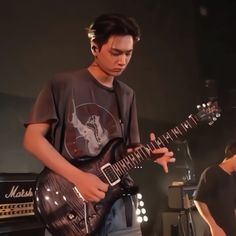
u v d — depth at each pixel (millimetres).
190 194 3582
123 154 1428
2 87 2703
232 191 2498
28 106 2859
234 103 4574
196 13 4855
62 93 1376
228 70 4688
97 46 1378
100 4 3588
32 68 2924
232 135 4523
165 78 4277
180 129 1522
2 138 2658
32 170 2812
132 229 1396
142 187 3674
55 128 1371
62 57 3170
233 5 4727
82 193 1268
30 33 2941
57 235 1327
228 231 2428
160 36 4285
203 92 4707
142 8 4082
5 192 1893
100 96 1431
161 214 3732
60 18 3197
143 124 3926
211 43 4816
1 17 2750
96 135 1391
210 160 4512
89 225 1319
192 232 3441
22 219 1945
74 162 1343
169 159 1458
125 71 3750
